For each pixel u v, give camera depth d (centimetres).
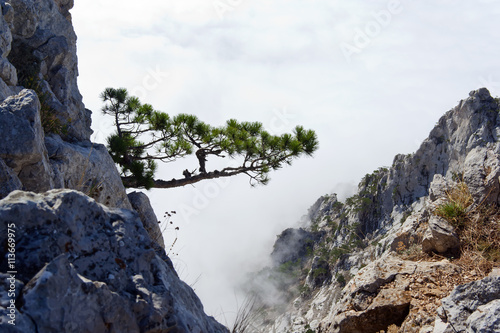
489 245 942
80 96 1490
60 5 1549
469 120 9631
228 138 1780
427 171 11238
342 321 905
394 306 866
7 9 1049
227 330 464
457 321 681
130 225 368
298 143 1720
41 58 1238
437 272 911
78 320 279
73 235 322
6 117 565
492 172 1035
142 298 327
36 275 278
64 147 865
